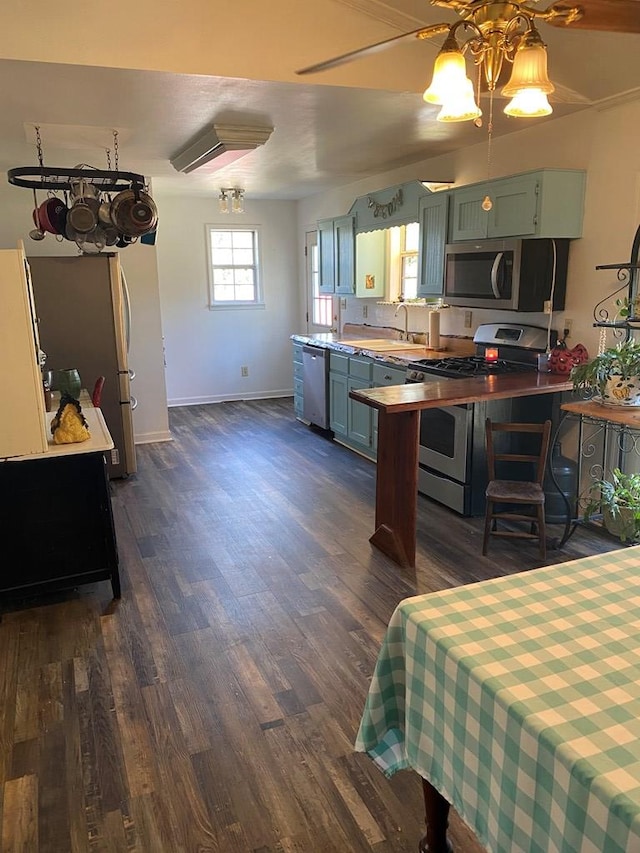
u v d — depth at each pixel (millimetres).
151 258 5508
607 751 948
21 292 2525
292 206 7516
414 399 3033
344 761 1962
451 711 1217
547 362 3742
